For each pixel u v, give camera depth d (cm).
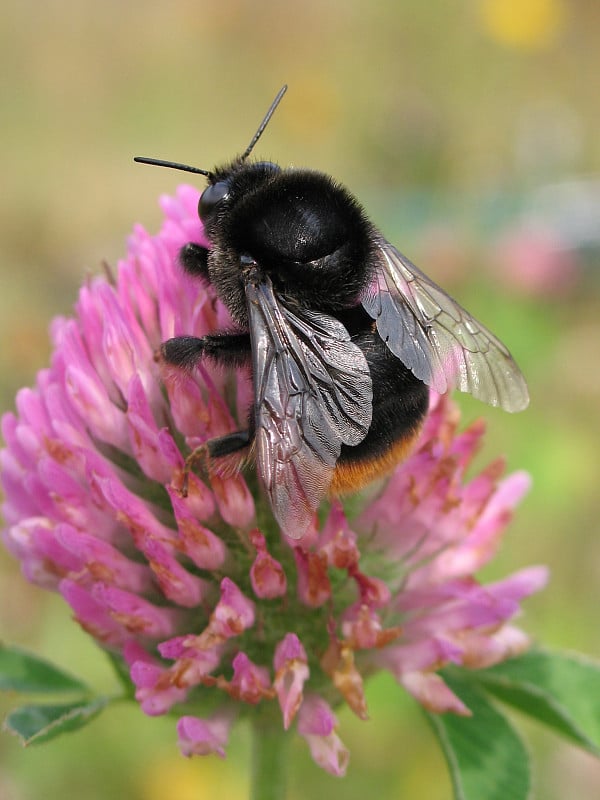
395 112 30
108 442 10
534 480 20
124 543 10
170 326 10
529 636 11
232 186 11
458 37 42
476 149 32
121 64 50
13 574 18
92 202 38
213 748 10
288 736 11
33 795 16
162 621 10
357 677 10
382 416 10
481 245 23
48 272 29
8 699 15
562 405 22
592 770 16
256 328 10
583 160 31
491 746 11
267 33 49
